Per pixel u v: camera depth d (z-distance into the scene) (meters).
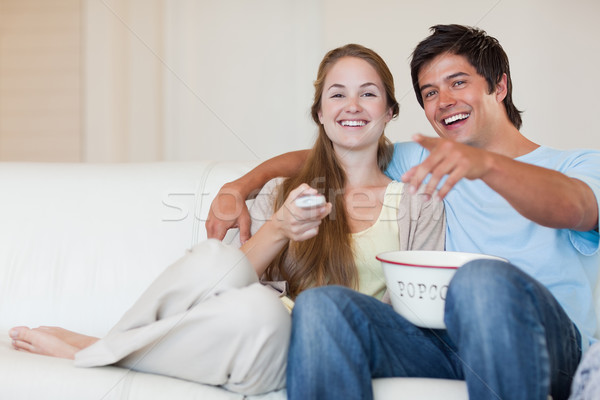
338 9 2.43
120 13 2.58
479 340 0.69
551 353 0.76
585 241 1.01
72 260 1.29
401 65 2.34
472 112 1.23
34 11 2.66
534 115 2.08
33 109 2.68
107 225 1.31
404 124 2.20
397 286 0.85
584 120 2.05
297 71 2.50
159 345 0.80
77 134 2.65
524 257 1.06
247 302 0.77
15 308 1.25
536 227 1.07
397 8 2.34
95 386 0.79
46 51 2.66
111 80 2.58
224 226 1.15
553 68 2.07
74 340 1.04
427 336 0.90
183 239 1.29
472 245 1.12
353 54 1.23
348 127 1.21
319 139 1.26
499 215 1.11
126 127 2.60
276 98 2.53
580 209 0.90
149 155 2.60
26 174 1.41
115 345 0.81
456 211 1.16
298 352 0.74
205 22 2.57
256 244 1.03
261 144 2.55
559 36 2.06
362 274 1.15
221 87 2.57
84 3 2.59
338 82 1.21
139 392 0.78
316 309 0.75
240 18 2.55
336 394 0.72
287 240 1.05
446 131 1.26
